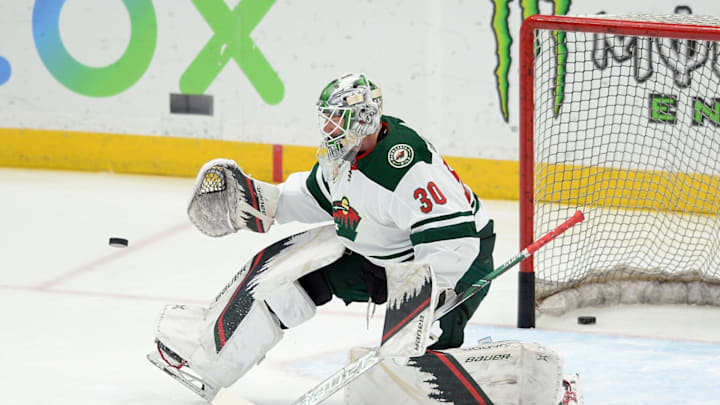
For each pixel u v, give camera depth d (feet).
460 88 79.10
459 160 80.07
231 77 83.05
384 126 34.19
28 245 64.59
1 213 72.64
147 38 83.51
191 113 84.17
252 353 36.24
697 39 46.62
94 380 40.96
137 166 86.02
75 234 67.67
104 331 47.88
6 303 52.24
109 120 85.46
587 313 52.95
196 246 65.62
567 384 36.47
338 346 46.14
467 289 33.99
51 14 84.17
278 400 39.27
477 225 35.78
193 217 38.81
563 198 72.54
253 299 35.73
